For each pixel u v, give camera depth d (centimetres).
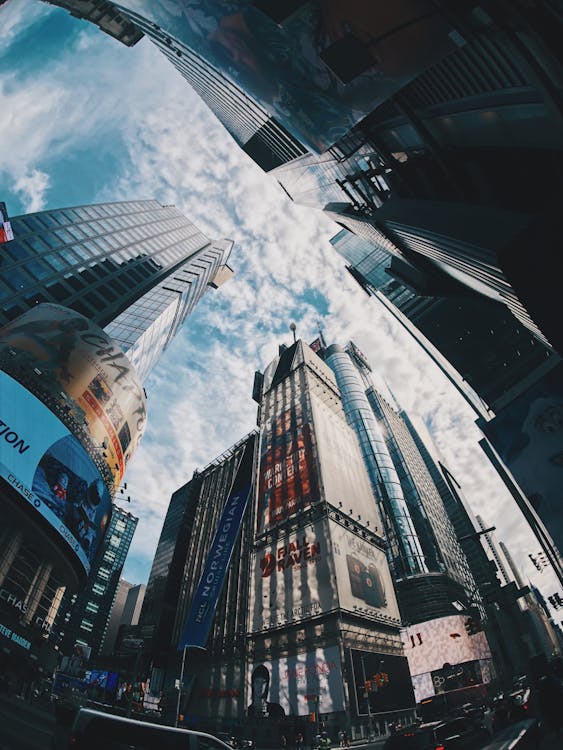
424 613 8488
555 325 846
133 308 7925
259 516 6284
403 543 9656
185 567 8125
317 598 4525
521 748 1223
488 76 966
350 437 7838
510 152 1268
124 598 18838
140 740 876
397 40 712
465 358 5009
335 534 5088
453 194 1581
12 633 3712
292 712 3881
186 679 5472
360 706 3619
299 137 1300
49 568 4238
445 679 5441
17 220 7206
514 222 1040
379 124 1798
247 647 4872
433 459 17388
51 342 4822
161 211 13512
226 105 3028
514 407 2941
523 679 4700
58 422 4331
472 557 13800
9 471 3612
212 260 13700
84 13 4475
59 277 6925
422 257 2514
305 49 821
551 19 657
